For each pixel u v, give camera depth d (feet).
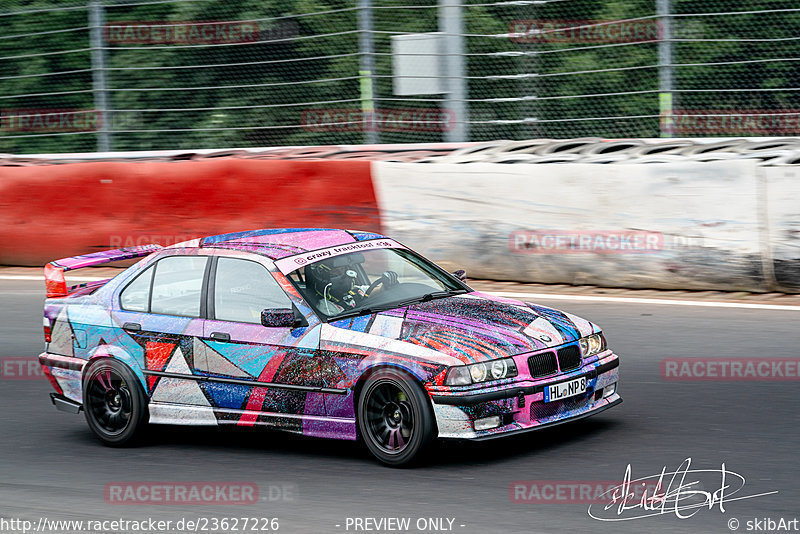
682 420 43.01
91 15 93.71
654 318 61.82
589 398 40.50
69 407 46.98
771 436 40.24
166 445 44.83
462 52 82.69
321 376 39.70
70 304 47.24
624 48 90.79
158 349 43.78
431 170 74.08
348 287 42.47
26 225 88.43
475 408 36.73
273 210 79.20
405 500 34.81
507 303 43.24
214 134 103.96
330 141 98.78
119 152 94.94
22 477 40.60
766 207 64.13
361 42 84.33
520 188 71.56
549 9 94.99
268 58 101.91
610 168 68.64
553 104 93.20
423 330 39.01
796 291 64.85
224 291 43.34
